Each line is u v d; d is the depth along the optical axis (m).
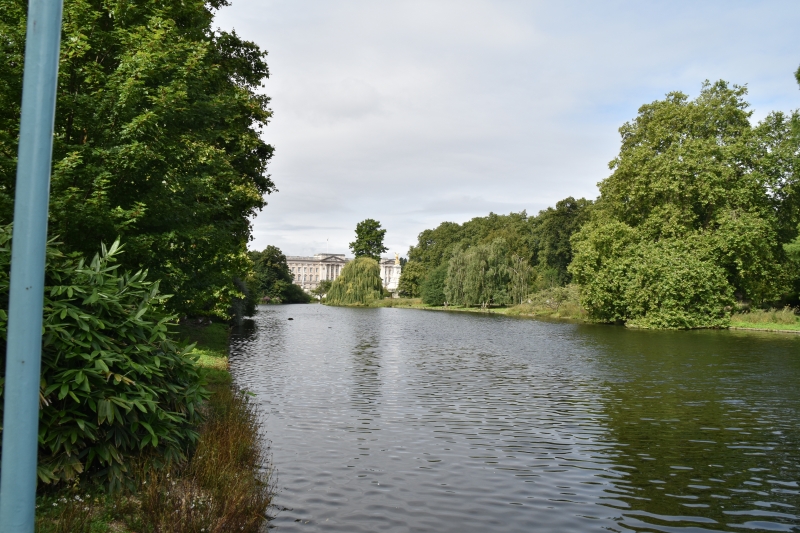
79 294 6.96
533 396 16.30
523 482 9.12
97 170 9.45
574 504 8.23
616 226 46.78
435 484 8.96
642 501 8.37
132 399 6.61
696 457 10.51
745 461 10.26
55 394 6.40
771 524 7.60
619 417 13.69
